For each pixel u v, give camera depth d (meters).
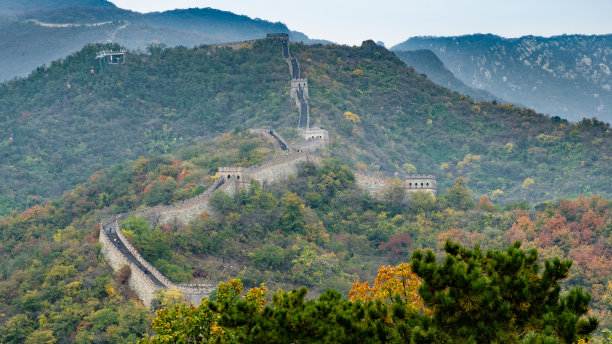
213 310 113.06
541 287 100.31
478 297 98.31
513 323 99.31
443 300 98.56
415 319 100.62
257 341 103.62
